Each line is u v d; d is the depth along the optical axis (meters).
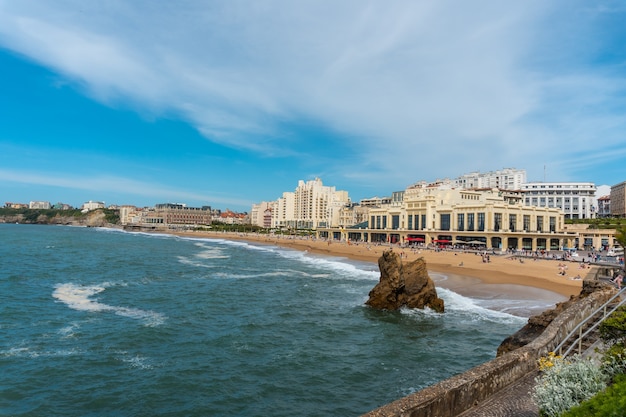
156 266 76.88
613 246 120.50
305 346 29.16
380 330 33.56
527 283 55.78
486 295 48.09
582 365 9.27
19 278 56.34
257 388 22.14
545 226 135.25
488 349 28.69
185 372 24.12
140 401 20.56
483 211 121.31
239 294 49.03
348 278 65.69
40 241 138.88
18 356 26.09
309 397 21.12
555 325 15.66
